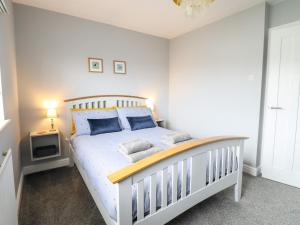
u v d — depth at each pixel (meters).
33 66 2.68
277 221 1.69
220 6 2.54
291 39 2.30
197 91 3.54
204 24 3.23
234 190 2.05
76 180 2.49
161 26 3.36
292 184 2.37
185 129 3.87
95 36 3.16
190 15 1.90
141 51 3.75
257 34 2.53
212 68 3.21
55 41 2.82
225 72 2.99
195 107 3.61
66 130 2.98
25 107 2.65
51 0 2.45
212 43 3.17
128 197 1.15
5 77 1.75
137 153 1.71
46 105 2.81
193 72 3.60
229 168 1.89
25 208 1.87
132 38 3.59
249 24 2.61
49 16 2.74
